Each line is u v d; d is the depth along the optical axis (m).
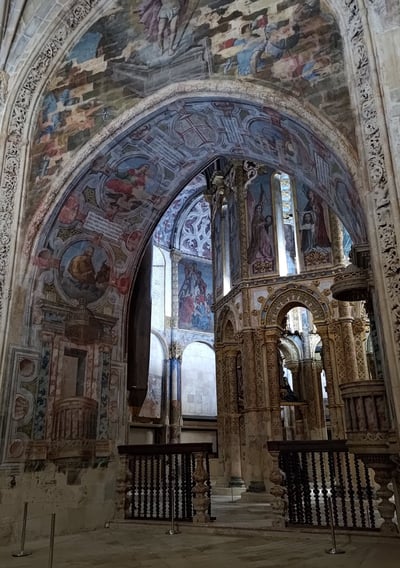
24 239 10.69
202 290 30.69
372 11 7.86
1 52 11.41
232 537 8.83
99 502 10.63
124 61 11.05
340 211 9.48
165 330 28.31
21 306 10.35
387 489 7.86
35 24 11.59
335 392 17.14
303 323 22.03
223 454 19.98
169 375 27.55
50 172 11.03
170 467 10.27
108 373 11.80
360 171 7.49
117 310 12.48
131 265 12.95
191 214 30.97
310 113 8.50
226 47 9.87
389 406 7.08
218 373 20.97
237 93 9.45
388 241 6.80
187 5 10.57
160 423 26.73
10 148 11.06
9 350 9.92
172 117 10.62
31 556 7.69
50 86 11.66
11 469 9.41
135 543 8.59
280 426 17.44
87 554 7.71
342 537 8.03
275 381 17.92
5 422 9.55
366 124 7.49
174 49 10.52
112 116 10.79
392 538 7.63
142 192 12.28
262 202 20.45
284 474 9.06
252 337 18.70
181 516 10.57
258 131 10.09
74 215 11.41
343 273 8.32
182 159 11.91
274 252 19.47
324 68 8.64
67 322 11.20
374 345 8.48
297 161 10.03
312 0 9.10
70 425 10.41
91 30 11.56
